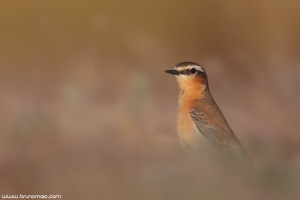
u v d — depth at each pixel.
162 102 21.67
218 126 12.84
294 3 29.06
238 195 10.50
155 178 11.11
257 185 11.01
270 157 12.77
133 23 27.58
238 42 28.00
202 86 13.27
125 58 26.09
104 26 26.84
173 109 20.91
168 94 22.72
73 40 26.59
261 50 27.86
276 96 23.33
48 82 23.94
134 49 26.50
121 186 11.44
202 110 12.95
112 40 26.72
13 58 25.92
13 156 14.05
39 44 26.48
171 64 26.38
